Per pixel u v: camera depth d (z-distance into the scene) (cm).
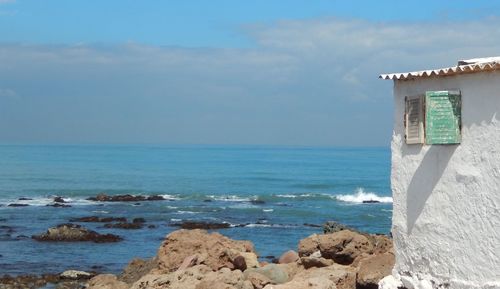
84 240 4509
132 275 2612
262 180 10956
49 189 8719
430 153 1581
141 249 4262
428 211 1588
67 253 4078
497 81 1429
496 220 1436
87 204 7056
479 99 1465
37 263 3747
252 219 5962
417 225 1619
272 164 16112
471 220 1486
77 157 18700
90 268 3603
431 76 1569
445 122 1509
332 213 6525
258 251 4109
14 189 8644
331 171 13512
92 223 5491
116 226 5281
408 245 1650
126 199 7531
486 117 1452
